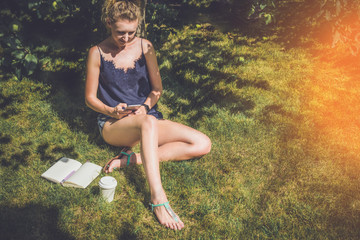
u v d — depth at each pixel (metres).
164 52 5.39
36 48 5.36
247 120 3.89
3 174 3.02
